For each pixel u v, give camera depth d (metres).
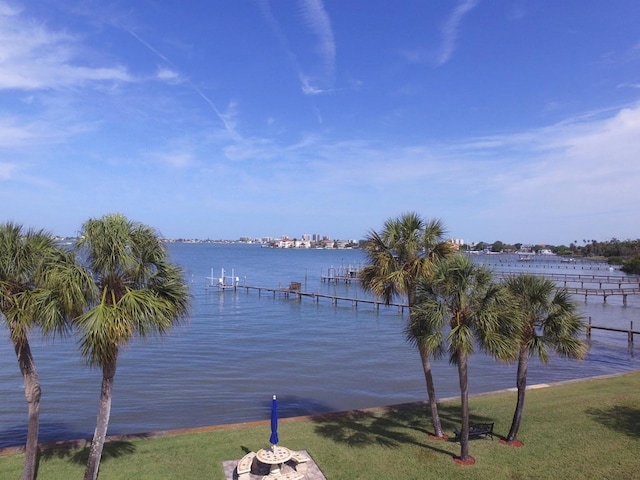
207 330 44.81
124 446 14.27
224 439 14.95
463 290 12.95
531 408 18.44
